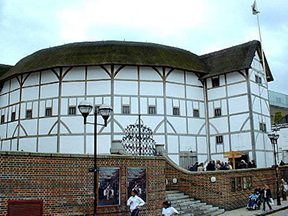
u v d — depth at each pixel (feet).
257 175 65.72
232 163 81.51
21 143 84.02
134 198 37.14
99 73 81.92
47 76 84.12
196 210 49.78
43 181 32.58
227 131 86.07
